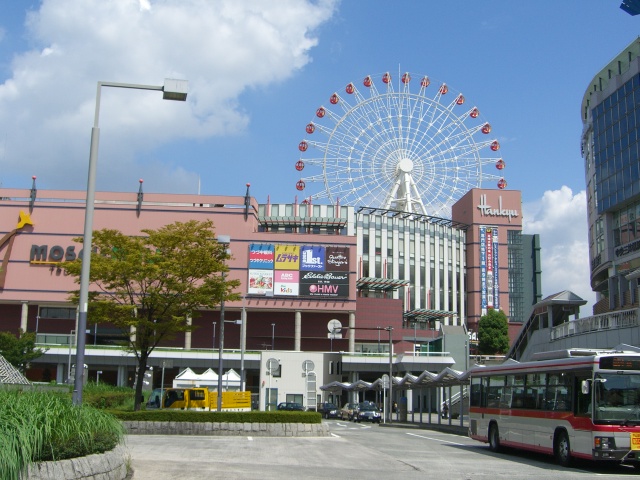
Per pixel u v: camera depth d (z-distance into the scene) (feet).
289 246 300.20
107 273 110.42
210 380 183.93
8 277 286.66
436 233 390.83
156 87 63.16
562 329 147.02
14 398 41.04
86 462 40.19
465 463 68.54
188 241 114.21
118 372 271.69
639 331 110.01
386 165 345.92
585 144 210.59
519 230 411.13
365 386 207.62
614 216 179.32
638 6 170.91
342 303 299.38
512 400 79.30
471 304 402.31
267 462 63.31
